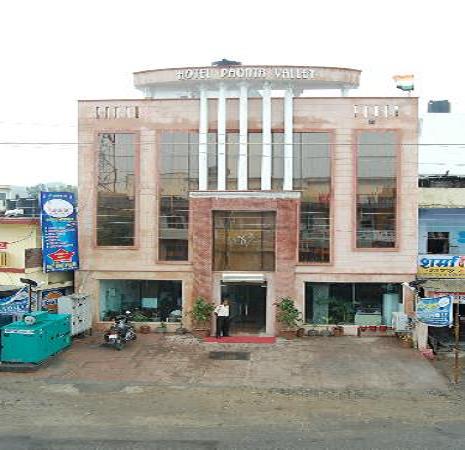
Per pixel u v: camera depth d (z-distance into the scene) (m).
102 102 25.44
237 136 25.09
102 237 25.62
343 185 24.75
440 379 19.45
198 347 23.16
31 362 20.12
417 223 24.66
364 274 24.78
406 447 13.85
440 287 24.27
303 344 23.61
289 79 24.50
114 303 26.09
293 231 24.75
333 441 14.22
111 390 18.17
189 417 15.88
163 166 25.31
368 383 18.98
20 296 23.77
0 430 14.84
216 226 25.23
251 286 25.31
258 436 14.54
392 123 24.58
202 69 24.70
